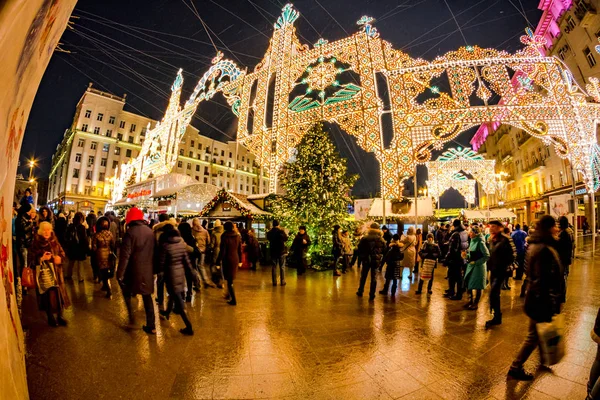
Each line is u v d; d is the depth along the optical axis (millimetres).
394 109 13727
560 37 25172
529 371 3586
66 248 7996
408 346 4277
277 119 15367
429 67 13781
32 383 3082
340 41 14672
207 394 3025
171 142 20781
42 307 4645
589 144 13031
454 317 5648
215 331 4758
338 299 6863
